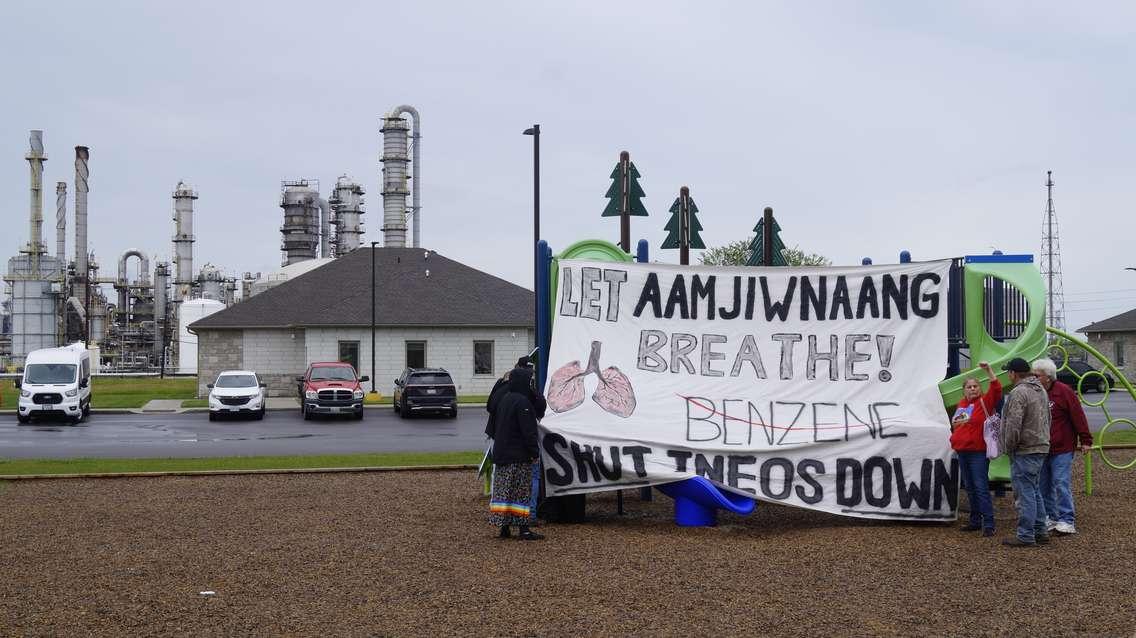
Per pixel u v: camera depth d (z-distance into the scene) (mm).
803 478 12430
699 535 11680
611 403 12961
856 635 7383
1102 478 16078
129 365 96625
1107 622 7676
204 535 11664
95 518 12914
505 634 7449
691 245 18891
